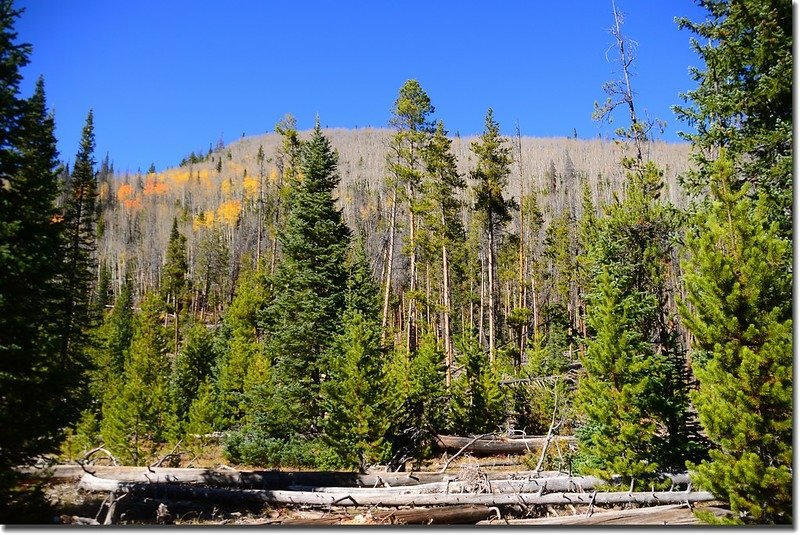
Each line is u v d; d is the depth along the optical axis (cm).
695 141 1347
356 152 18488
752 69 1263
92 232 2700
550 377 2273
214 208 14950
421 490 1182
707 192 1339
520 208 3453
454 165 3102
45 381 927
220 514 1098
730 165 882
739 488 772
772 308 803
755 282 795
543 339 3378
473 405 2192
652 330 1513
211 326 6128
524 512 1105
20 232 916
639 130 1648
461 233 3816
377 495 1135
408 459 1777
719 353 802
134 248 11500
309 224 2395
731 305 804
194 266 9456
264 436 2041
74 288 2002
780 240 820
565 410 1825
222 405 2852
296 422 2088
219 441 2405
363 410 1642
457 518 1024
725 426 779
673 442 1210
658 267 1512
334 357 1912
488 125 3019
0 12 931
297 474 1294
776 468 731
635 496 1119
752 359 759
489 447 1958
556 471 1433
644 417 1222
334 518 1039
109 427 2197
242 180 17400
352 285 2573
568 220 4869
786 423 735
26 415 896
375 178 15000
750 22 1228
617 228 1582
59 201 4378
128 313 4875
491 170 3003
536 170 11894
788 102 1198
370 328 1955
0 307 857
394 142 3131
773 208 1109
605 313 1271
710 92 1349
